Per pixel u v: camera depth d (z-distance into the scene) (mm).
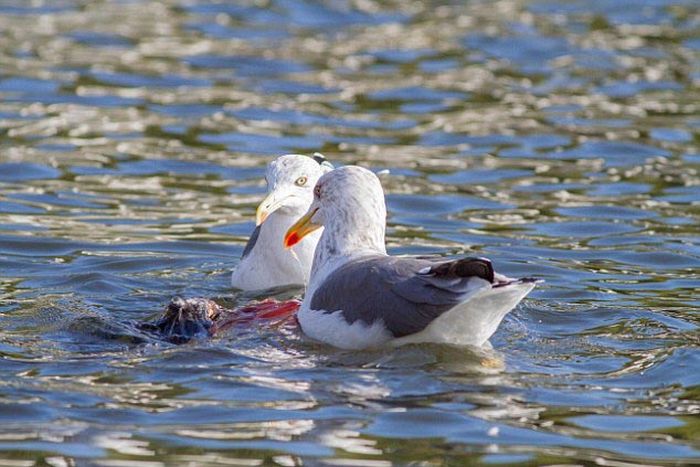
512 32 29078
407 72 25875
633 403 10062
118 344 11383
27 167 19172
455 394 10141
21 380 10328
